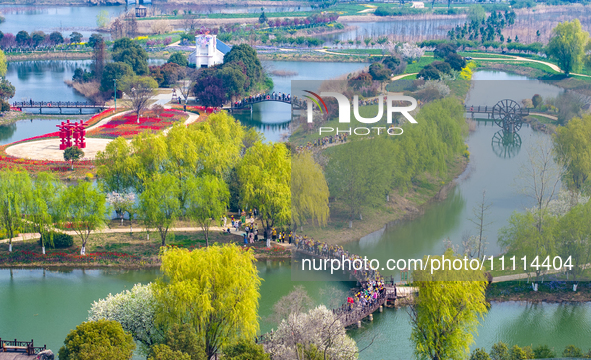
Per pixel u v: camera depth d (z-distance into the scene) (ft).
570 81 378.12
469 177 277.44
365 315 284.82
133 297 253.24
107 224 389.60
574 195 282.56
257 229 384.06
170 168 391.04
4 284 321.73
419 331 246.47
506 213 269.23
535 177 279.08
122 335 220.23
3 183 345.72
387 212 262.88
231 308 240.94
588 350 264.11
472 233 261.44
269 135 641.81
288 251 351.67
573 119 282.97
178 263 242.37
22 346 256.11
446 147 275.80
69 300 305.94
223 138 460.14
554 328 281.74
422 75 646.33
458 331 239.09
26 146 558.56
